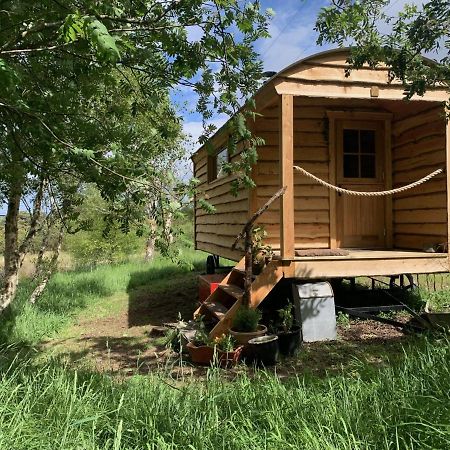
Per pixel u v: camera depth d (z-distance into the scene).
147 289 11.64
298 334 5.58
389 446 2.62
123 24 3.44
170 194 3.15
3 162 4.00
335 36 4.36
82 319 8.36
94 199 10.89
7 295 7.45
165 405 3.18
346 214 7.63
